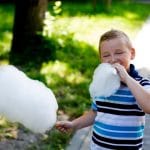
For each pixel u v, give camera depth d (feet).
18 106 7.97
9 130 16.69
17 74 8.18
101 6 51.11
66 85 22.77
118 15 47.21
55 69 25.27
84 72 25.21
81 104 20.04
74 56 27.99
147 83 8.99
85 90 21.99
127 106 8.88
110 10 49.52
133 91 8.48
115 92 8.89
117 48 9.03
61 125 10.03
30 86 8.13
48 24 27.99
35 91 8.09
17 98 7.95
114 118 8.97
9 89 7.96
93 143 9.46
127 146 9.02
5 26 39.63
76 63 26.58
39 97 8.07
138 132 9.07
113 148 9.05
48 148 15.49
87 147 15.97
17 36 28.19
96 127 9.34
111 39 9.09
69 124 9.99
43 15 28.27
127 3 63.21
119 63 9.05
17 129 16.81
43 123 8.16
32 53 27.53
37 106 8.01
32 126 8.21
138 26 41.93
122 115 8.93
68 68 25.52
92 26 39.06
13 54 27.86
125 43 9.10
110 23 41.47
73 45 30.25
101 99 9.11
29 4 28.02
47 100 8.14
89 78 24.30
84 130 16.99
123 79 8.64
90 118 9.93
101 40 9.29
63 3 57.67
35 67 25.66
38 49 27.76
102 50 9.21
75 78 24.00
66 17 42.93
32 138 16.19
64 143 16.06
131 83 8.53
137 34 37.96
